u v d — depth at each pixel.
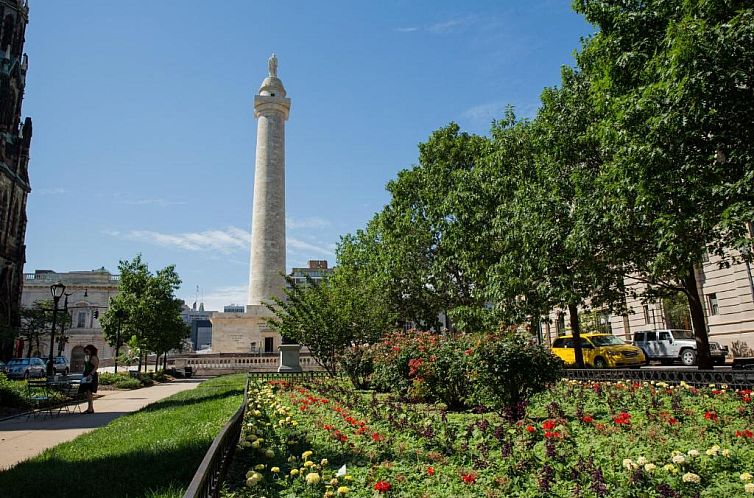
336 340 23.56
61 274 91.31
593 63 17.00
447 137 32.12
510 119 26.80
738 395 12.20
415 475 6.75
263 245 53.12
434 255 30.92
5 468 8.63
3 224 46.97
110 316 49.38
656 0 14.07
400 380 14.55
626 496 5.64
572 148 19.92
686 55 11.44
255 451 7.97
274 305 52.47
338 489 5.73
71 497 6.62
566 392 14.27
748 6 11.96
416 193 32.44
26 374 37.47
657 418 10.00
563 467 6.68
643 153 12.70
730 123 12.08
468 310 24.55
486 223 24.27
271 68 57.72
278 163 54.50
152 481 7.05
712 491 5.94
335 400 14.65
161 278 51.34
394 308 32.38
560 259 18.59
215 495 5.20
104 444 10.00
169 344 51.56
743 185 11.73
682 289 19.34
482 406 12.51
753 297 30.22
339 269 38.28
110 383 32.44
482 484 6.38
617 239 16.03
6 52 50.62
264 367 47.62
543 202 19.00
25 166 51.28
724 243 15.29
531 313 20.66
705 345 18.45
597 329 42.91
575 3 16.48
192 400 18.80
